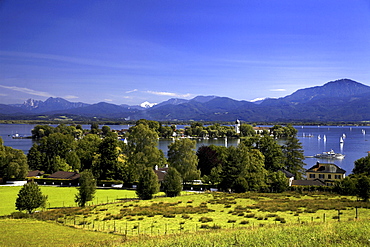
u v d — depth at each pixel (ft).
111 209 188.44
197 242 100.83
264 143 362.94
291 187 287.48
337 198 206.39
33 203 185.57
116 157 334.03
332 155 628.28
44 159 396.78
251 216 155.94
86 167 408.87
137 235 131.44
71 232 141.08
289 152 387.55
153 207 188.44
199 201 209.87
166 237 115.85
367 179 189.67
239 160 280.51
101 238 130.21
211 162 362.33
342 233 98.89
